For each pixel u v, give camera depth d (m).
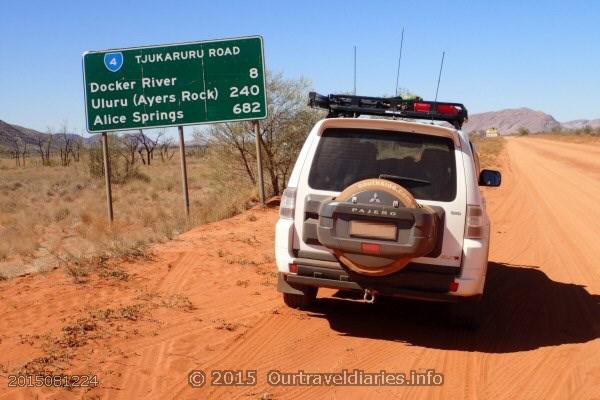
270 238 12.27
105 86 16.44
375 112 7.19
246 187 20.52
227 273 9.18
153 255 10.05
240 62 16.09
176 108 16.31
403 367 5.64
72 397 4.77
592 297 8.58
